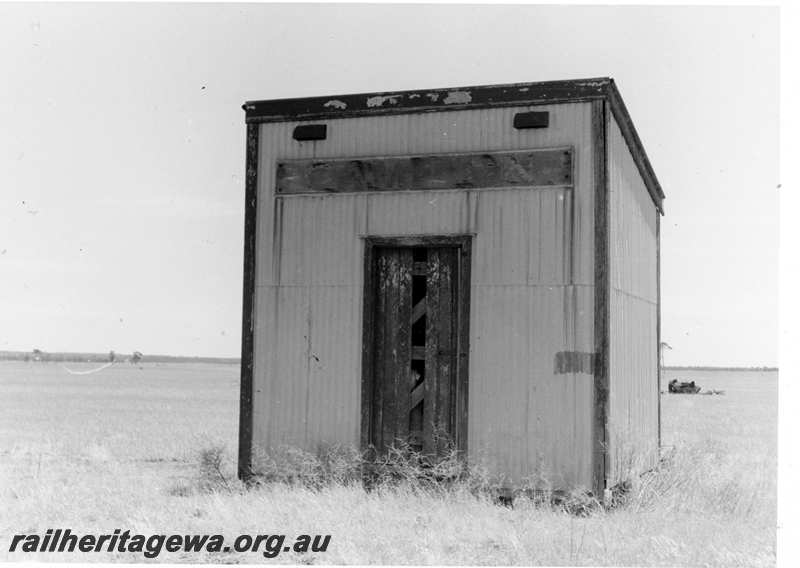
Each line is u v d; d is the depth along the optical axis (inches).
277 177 489.4
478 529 373.1
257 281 489.1
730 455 684.1
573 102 442.6
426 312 463.8
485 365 446.3
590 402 428.5
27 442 740.7
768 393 2460.6
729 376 5462.6
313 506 408.5
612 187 456.1
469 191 455.8
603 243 433.1
